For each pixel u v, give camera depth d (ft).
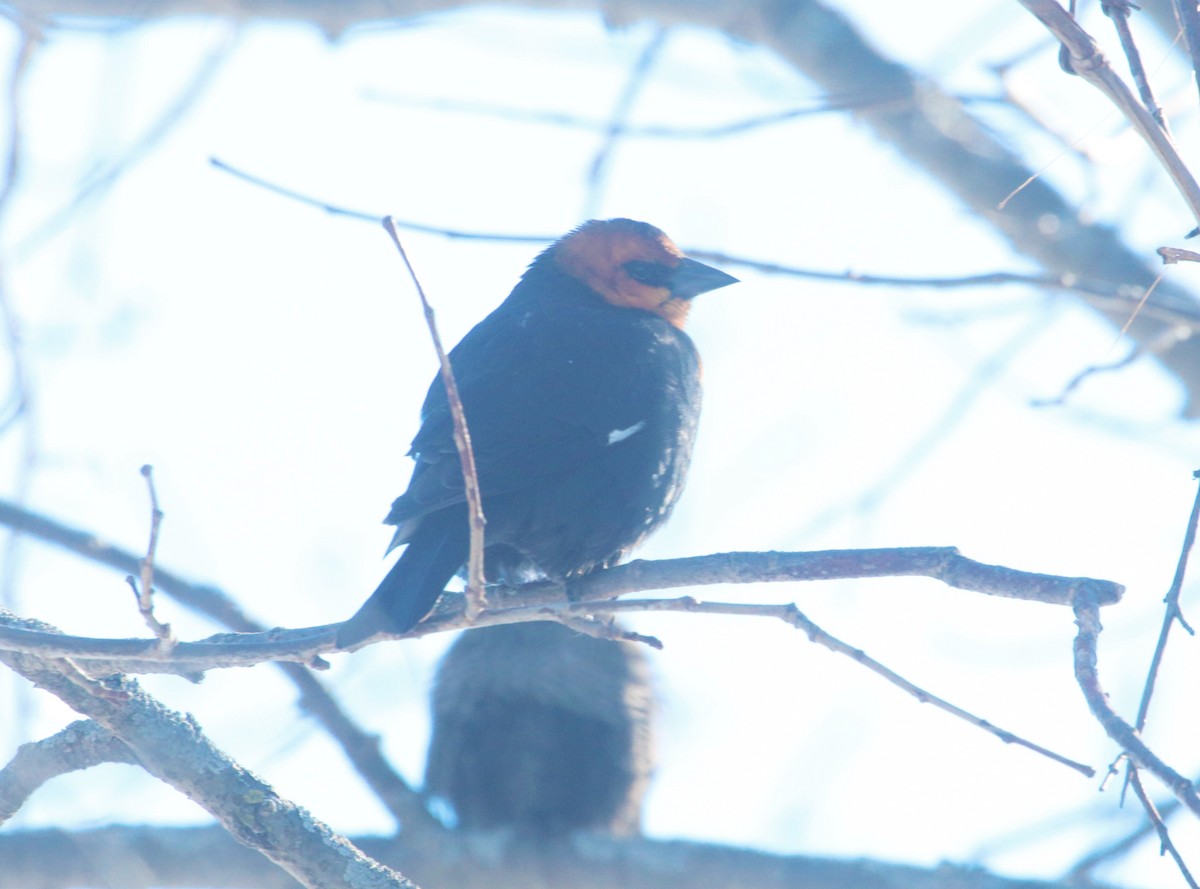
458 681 44.32
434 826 43.32
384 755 43.83
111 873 39.45
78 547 44.19
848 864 39.96
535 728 43.65
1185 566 22.40
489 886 42.27
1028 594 24.77
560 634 44.27
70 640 24.31
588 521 34.24
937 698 22.94
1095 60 23.59
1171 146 23.26
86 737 26.37
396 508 30.78
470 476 24.14
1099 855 39.60
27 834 39.88
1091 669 21.97
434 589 28.45
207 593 44.06
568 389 34.94
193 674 26.99
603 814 43.47
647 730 44.39
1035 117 40.68
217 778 25.98
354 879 25.88
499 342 36.55
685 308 41.63
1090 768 22.18
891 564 26.68
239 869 39.73
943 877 39.06
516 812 43.16
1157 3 44.96
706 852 41.06
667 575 30.55
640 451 35.04
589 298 40.75
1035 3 23.77
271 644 25.48
